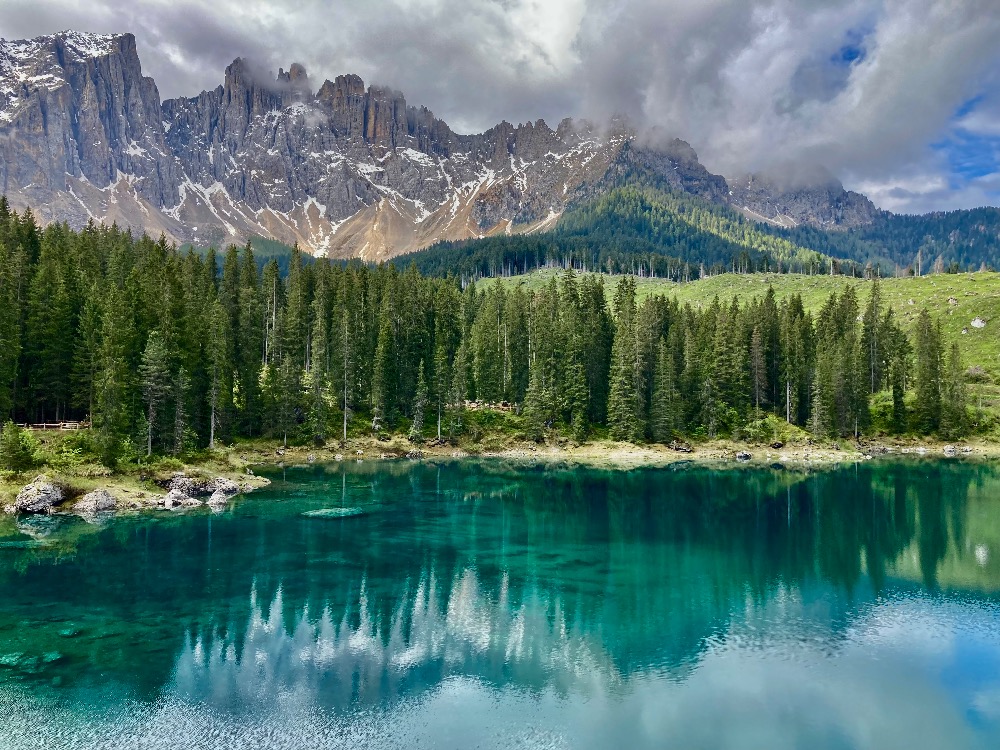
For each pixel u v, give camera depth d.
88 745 25.52
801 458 120.94
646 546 58.03
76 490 67.94
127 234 144.00
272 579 46.47
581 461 117.19
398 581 47.00
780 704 30.06
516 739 26.80
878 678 32.78
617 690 31.30
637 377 128.50
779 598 44.47
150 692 29.80
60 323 89.12
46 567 48.00
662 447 125.88
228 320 111.12
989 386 156.12
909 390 149.12
